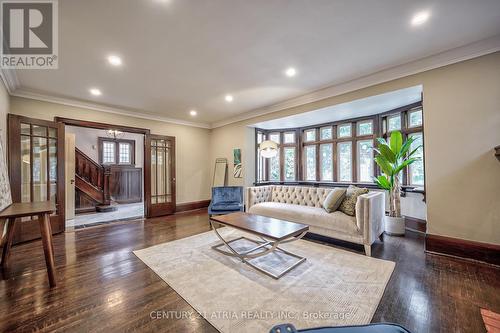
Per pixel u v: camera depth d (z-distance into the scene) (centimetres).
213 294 193
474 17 207
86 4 179
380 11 197
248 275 226
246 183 557
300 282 212
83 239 347
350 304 178
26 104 371
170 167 567
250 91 391
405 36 236
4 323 157
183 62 283
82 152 632
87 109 441
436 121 280
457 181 266
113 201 723
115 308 174
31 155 356
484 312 166
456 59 264
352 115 465
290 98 432
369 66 304
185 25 210
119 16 195
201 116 570
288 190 443
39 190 370
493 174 246
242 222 277
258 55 270
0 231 232
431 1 185
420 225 368
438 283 208
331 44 249
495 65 244
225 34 226
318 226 323
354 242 288
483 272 228
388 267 242
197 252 289
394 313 167
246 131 561
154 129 546
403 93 324
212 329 152
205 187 650
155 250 297
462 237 263
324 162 553
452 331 148
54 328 152
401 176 415
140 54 262
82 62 278
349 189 346
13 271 236
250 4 184
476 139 255
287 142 614
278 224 267
